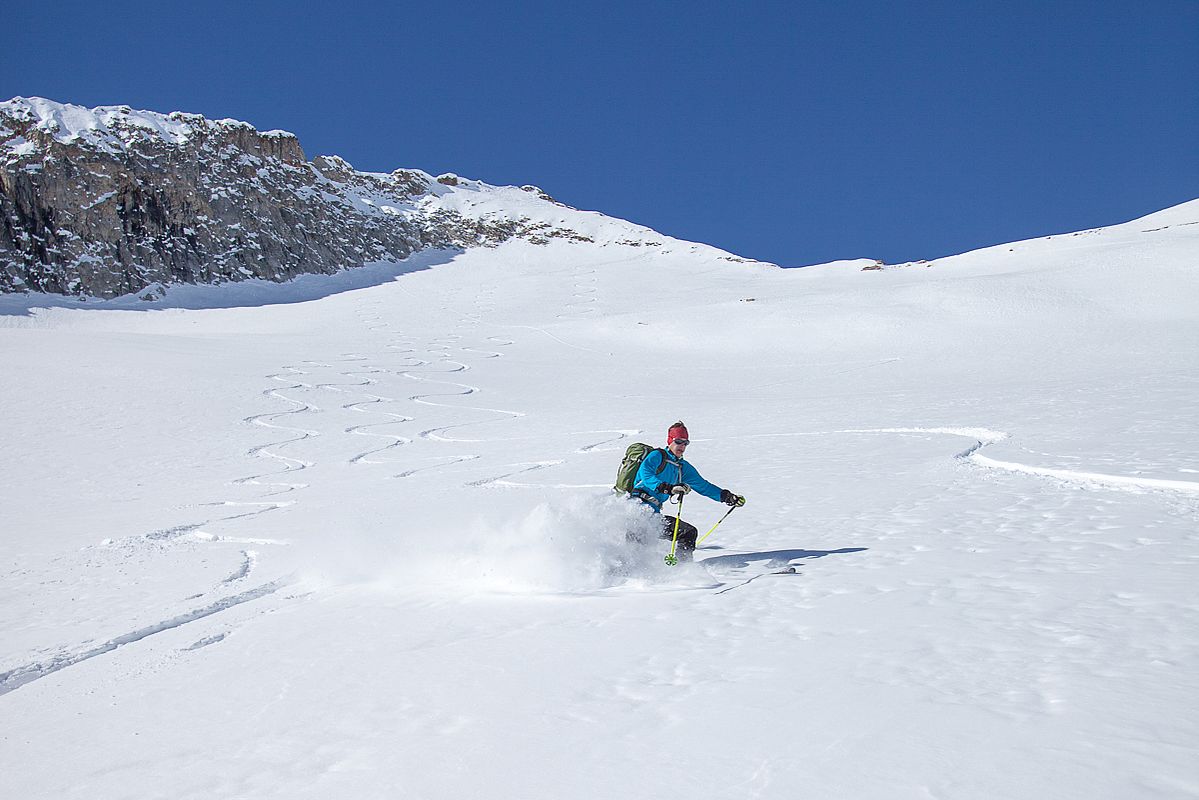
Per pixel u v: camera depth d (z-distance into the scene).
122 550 11.68
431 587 6.91
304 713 4.15
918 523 7.72
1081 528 6.73
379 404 38.00
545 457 20.17
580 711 3.64
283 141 148.12
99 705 4.87
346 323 85.62
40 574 10.20
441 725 3.70
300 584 7.96
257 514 14.61
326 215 140.12
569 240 165.62
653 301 97.50
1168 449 10.86
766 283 111.75
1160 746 2.66
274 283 120.31
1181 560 5.28
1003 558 5.85
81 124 122.69
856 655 3.95
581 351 60.88
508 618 5.59
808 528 8.07
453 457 22.66
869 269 116.19
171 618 6.96
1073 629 4.01
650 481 6.72
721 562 6.86
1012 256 102.38
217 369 47.00
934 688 3.41
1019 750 2.75
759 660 4.05
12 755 4.18
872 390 34.91
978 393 27.36
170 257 113.31
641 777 2.92
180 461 25.64
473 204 180.50
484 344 65.38
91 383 40.16
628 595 5.93
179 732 4.16
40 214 107.25
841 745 2.96
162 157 126.25
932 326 58.28
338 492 17.17
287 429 31.50
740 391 39.44
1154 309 56.16
